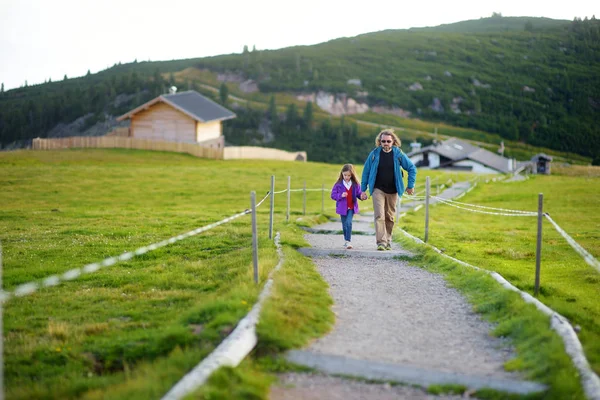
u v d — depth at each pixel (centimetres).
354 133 16512
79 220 2133
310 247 1346
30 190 3381
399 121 19388
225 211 2689
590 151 19000
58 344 738
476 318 832
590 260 770
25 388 600
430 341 728
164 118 6781
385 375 611
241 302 771
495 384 585
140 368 622
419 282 1062
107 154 5634
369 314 844
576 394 530
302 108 19462
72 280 1110
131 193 3512
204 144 6925
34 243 1545
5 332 796
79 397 575
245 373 583
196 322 752
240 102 18938
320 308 833
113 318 851
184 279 1076
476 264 1243
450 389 579
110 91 17625
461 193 4366
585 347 642
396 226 1934
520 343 697
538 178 6656
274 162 6316
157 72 18450
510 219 2845
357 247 1408
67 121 16762
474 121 19925
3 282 1083
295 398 555
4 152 5350
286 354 654
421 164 10912
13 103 19612
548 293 968
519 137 19288
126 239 1623
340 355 659
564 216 2956
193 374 550
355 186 1381
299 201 3519
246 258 1180
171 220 2145
